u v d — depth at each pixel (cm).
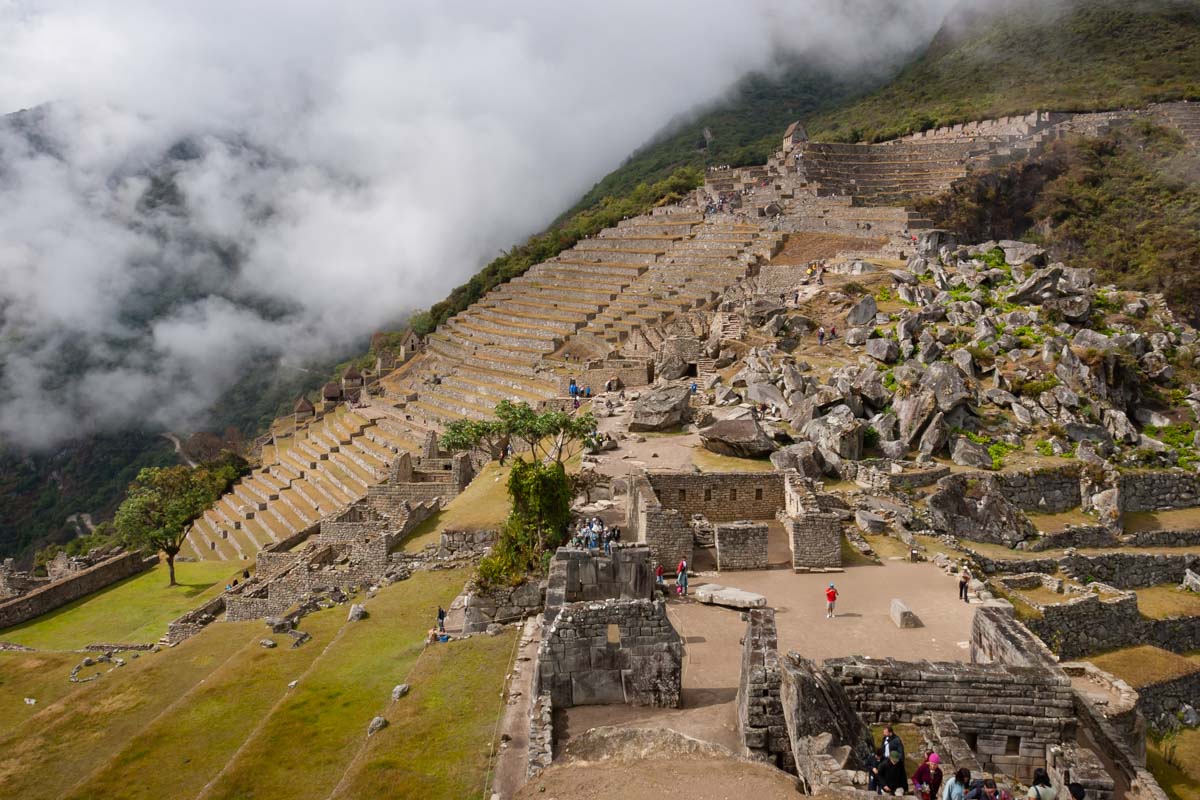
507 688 2633
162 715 3331
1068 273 6650
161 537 6250
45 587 5938
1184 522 4653
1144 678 3306
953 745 1709
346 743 2769
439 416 8800
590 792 1512
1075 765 1647
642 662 2017
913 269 7200
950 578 3198
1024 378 5362
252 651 3891
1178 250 8856
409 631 3725
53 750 3388
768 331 6669
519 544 3481
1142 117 12175
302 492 8762
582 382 7688
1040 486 4641
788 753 1734
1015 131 12656
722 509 3844
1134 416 5434
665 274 10519
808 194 10925
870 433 4938
